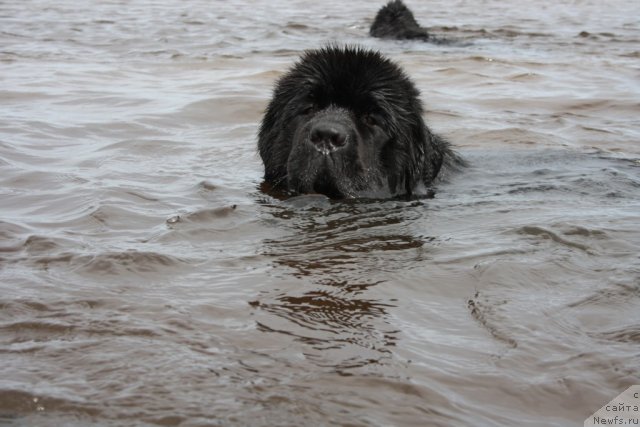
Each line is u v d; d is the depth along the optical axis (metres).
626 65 5.16
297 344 2.39
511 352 2.39
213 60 5.03
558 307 2.50
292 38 6.49
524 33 7.27
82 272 2.57
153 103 3.84
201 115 3.72
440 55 5.48
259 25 7.48
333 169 2.95
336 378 2.33
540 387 2.32
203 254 2.66
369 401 2.29
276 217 2.86
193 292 2.52
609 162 3.34
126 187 2.99
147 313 2.46
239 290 2.53
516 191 3.09
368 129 3.02
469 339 2.42
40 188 2.98
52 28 6.81
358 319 2.46
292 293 2.53
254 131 3.56
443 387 2.32
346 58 3.01
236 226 2.80
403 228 2.82
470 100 4.06
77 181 3.03
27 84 4.08
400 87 3.05
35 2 9.32
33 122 3.54
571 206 2.96
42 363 2.34
